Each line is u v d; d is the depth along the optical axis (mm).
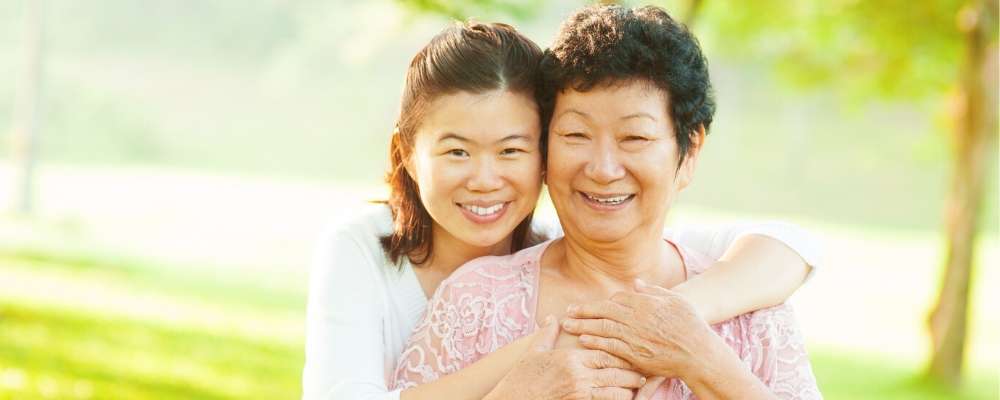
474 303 3383
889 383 14414
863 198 41969
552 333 3232
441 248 3795
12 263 19438
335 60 50594
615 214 3238
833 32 15109
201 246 24547
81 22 51844
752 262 3477
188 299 17312
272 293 18844
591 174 3176
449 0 7715
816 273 3594
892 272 26094
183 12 52969
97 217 28844
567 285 3434
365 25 31625
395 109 3766
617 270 3418
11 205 29047
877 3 14227
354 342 3559
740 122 46062
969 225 14062
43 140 45312
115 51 52125
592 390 3129
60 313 14781
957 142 13977
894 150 44906
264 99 50812
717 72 43031
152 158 45688
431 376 3371
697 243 3842
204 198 33875
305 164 45312
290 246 25172
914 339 18094
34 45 30406
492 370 3205
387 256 3748
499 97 3340
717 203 40812
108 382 10945
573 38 3197
